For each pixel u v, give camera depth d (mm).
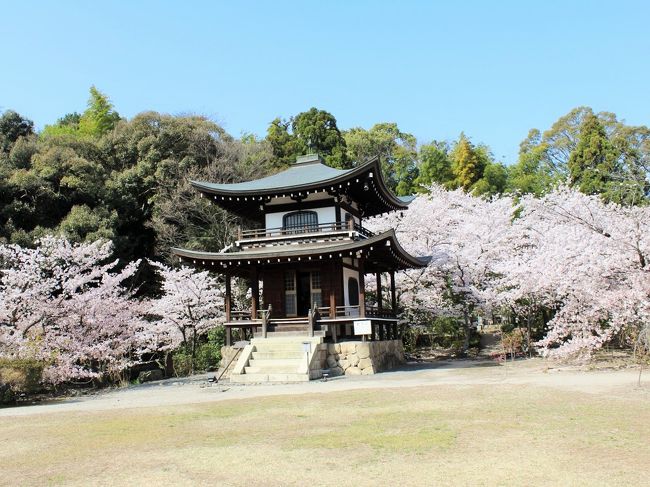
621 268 19000
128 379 25953
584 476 6758
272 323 25062
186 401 16047
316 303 26172
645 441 8406
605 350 23250
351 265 27578
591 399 12297
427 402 13055
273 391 17547
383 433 9711
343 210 27359
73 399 19203
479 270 31562
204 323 30312
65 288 24844
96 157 44625
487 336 39375
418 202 37781
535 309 29203
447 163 67000
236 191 26141
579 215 24000
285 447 8945
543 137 70250
